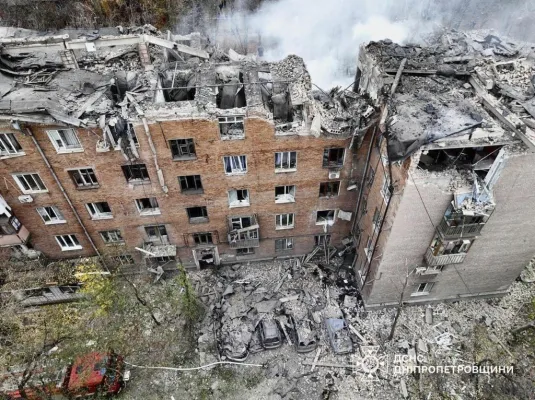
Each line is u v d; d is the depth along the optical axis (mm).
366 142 28391
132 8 49250
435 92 25203
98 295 34094
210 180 29734
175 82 28188
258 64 29094
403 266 29859
